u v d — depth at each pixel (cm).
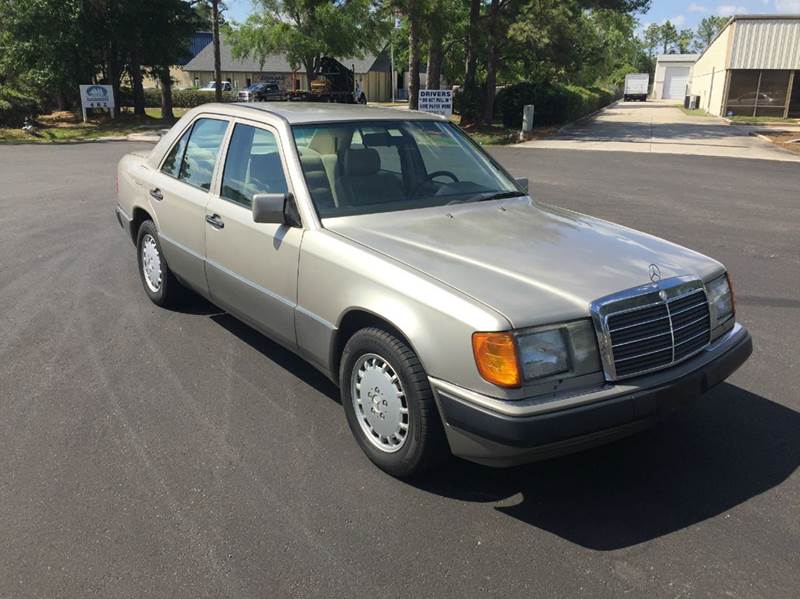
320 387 454
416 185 445
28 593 270
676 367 330
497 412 290
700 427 407
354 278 352
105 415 412
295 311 398
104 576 280
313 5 3766
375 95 6788
